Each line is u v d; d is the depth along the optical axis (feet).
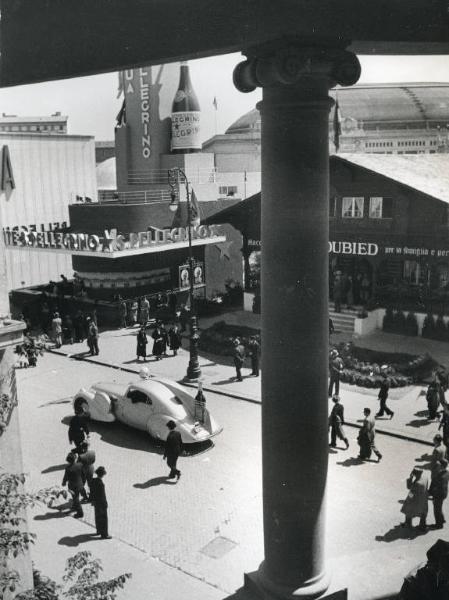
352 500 53.57
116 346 106.63
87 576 27.99
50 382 88.69
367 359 89.25
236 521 51.11
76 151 157.99
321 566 35.55
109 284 124.06
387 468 59.67
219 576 43.98
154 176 142.41
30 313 122.62
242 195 149.79
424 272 107.34
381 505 52.70
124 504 54.03
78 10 31.68
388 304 109.70
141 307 115.14
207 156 142.41
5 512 27.86
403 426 69.21
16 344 32.09
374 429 62.34
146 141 142.31
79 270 127.95
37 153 149.79
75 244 117.80
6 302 32.53
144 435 68.85
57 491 29.78
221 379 87.51
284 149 30.53
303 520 33.99
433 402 70.23
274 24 25.13
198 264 135.23
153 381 69.15
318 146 30.71
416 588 34.45
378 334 107.34
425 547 45.96
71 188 157.89
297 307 31.63
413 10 26.58
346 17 25.46
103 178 226.38
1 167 143.02
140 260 124.57
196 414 65.05
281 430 32.96
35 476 58.95
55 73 33.86
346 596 36.24
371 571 41.09
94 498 48.44
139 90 141.28
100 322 122.21
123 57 30.22
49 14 33.32
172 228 129.59
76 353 102.42
